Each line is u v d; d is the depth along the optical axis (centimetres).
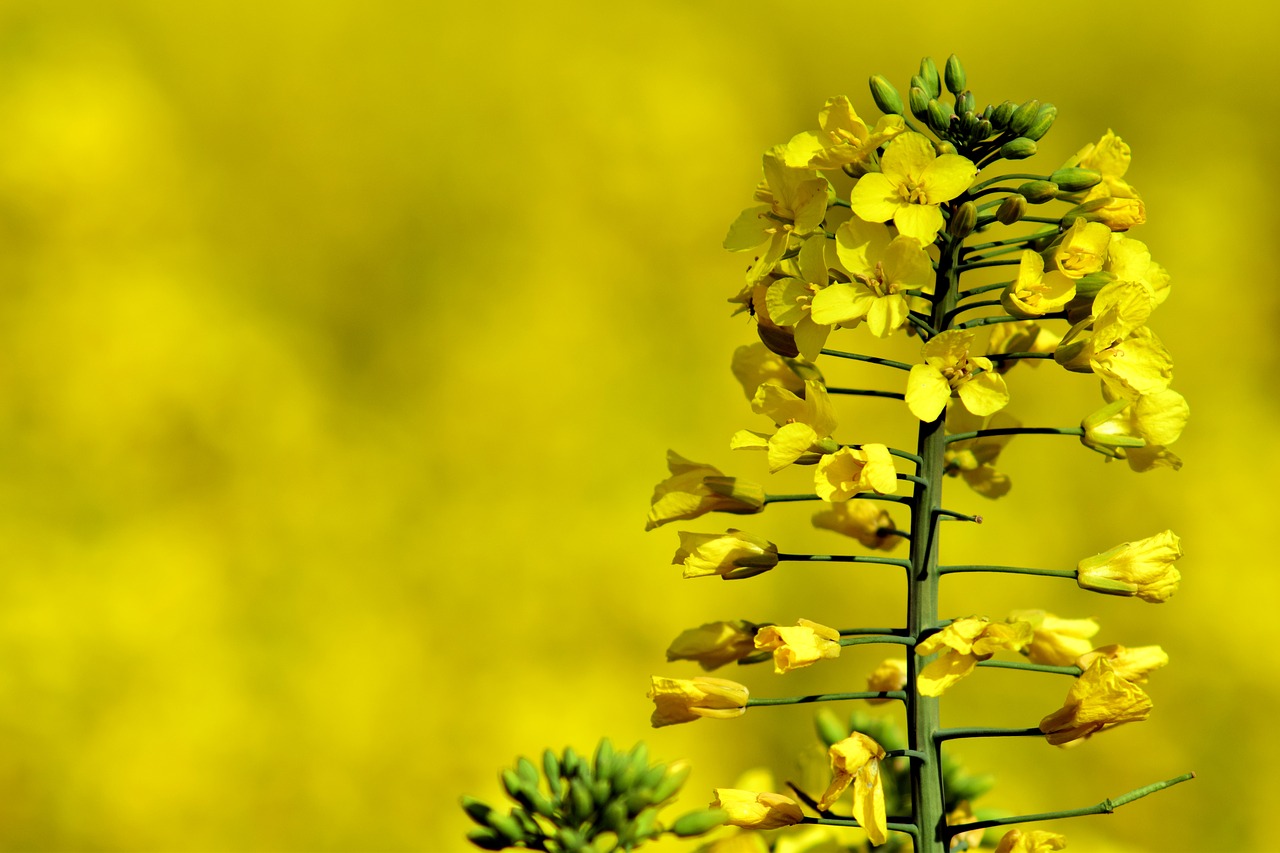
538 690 939
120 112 1187
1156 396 205
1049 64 1452
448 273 1234
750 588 1024
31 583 916
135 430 1048
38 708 873
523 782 210
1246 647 976
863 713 273
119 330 1077
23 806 842
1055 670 196
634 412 1119
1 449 1002
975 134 214
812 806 197
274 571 994
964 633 185
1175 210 1335
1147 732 895
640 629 998
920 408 191
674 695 205
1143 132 1423
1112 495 1091
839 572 1040
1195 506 1065
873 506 234
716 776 895
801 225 203
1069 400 1135
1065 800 856
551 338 1159
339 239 1241
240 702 905
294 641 951
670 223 1251
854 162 203
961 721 915
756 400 204
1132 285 196
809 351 199
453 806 887
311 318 1203
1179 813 852
